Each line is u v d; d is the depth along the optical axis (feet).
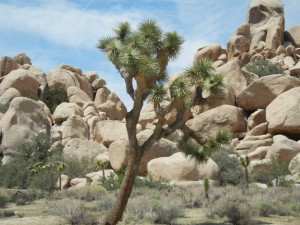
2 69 175.73
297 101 110.63
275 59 169.37
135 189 71.20
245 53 176.35
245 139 110.93
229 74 136.56
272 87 123.85
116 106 171.63
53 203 53.62
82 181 92.17
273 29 182.50
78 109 149.69
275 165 82.12
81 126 135.03
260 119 120.16
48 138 119.03
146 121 135.95
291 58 168.25
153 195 64.03
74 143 119.24
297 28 187.21
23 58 195.93
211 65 36.81
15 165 101.45
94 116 146.51
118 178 80.18
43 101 165.17
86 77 193.06
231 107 119.85
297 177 84.28
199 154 39.27
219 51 184.44
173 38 35.91
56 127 140.26
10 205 61.67
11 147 121.08
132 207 48.03
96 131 130.21
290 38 186.50
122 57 32.94
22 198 67.72
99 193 70.23
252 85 126.52
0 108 144.87
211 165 83.15
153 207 47.14
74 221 42.47
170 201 53.01
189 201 58.65
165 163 84.12
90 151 117.70
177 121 35.58
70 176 99.60
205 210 49.39
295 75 150.41
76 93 168.25
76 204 45.73
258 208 48.83
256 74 151.74
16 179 93.66
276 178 80.23
